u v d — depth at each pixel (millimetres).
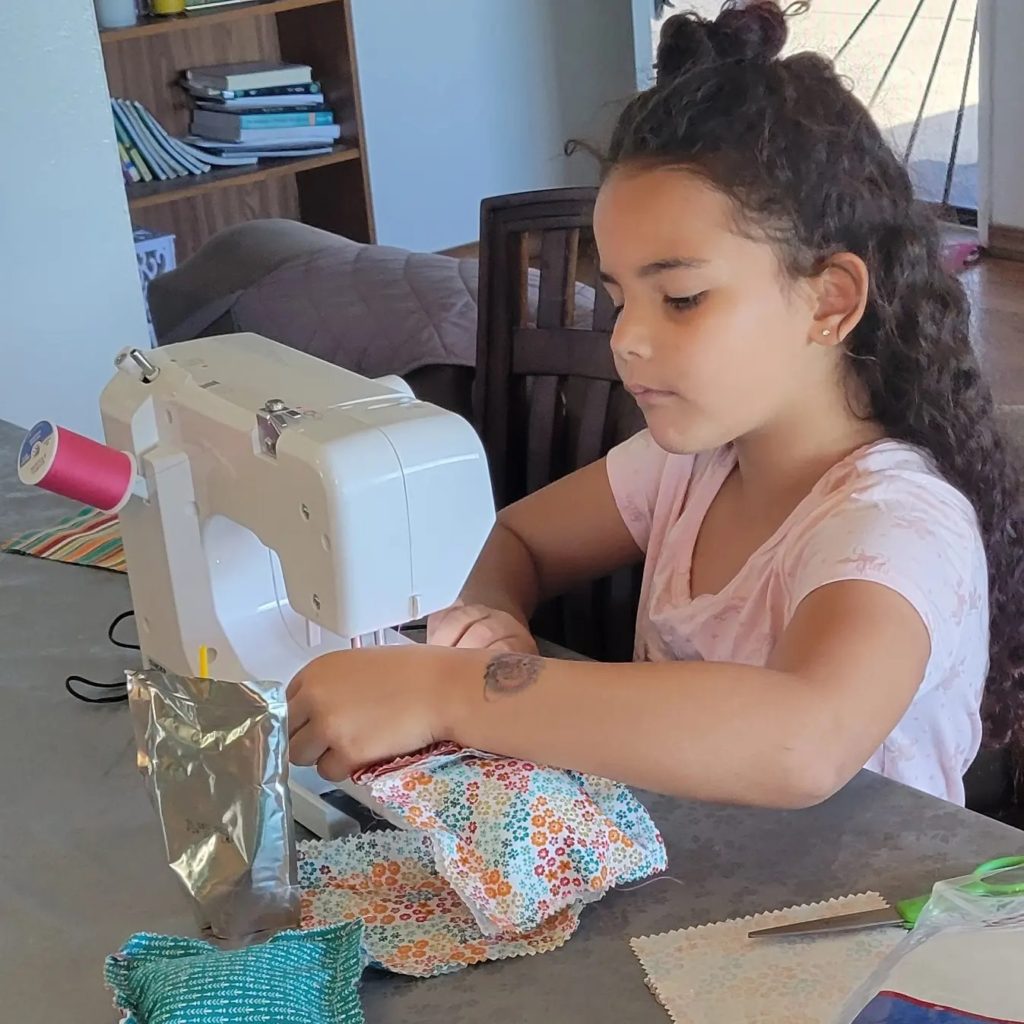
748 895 797
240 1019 667
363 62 4840
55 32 2158
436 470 871
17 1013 756
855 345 1031
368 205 4488
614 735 820
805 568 972
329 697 881
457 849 785
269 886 787
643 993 730
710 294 927
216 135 4254
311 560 879
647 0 5230
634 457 1271
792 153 929
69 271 2273
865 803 874
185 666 1017
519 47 5215
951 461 1081
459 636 1084
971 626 997
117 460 950
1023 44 4324
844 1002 688
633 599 1377
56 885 865
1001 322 4043
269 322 2500
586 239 1490
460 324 2301
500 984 745
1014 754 1245
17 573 1316
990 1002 607
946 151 5012
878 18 5715
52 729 1046
